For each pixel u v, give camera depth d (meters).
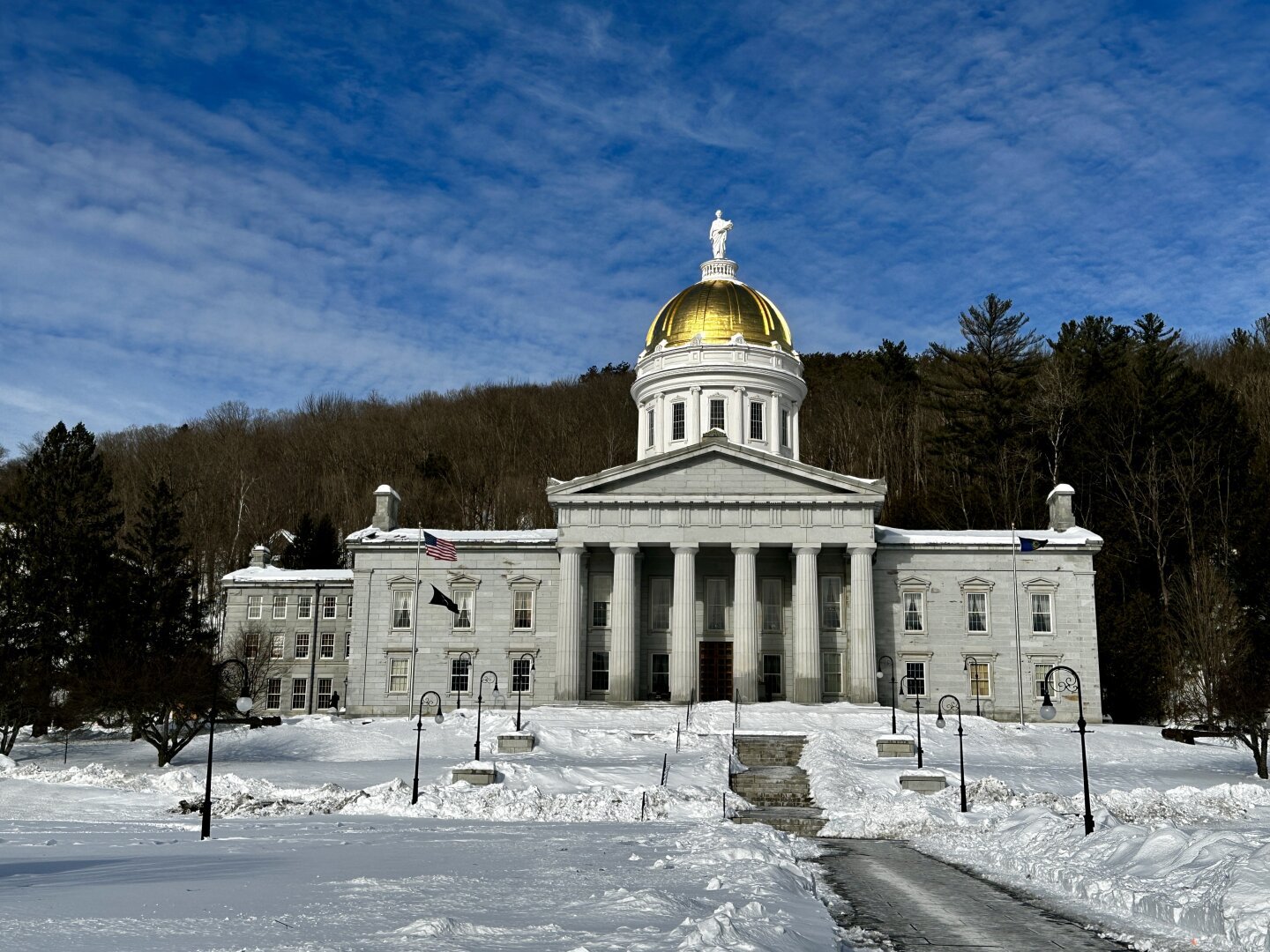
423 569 81.31
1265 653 79.50
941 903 23.16
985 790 44.16
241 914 16.75
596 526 77.00
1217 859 23.00
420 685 79.62
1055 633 78.12
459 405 173.50
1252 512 87.12
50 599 76.88
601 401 166.62
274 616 92.75
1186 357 133.12
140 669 61.75
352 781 49.44
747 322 91.81
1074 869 26.17
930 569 79.31
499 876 22.42
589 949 14.23
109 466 145.88
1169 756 61.78
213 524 133.62
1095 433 102.00
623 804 42.31
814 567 75.50
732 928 15.45
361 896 19.09
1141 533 97.56
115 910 17.02
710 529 76.25
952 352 115.25
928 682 77.75
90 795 44.97
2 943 13.95
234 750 62.94
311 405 185.12
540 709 71.50
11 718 65.06
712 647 80.31
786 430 91.56
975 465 109.62
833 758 52.94
